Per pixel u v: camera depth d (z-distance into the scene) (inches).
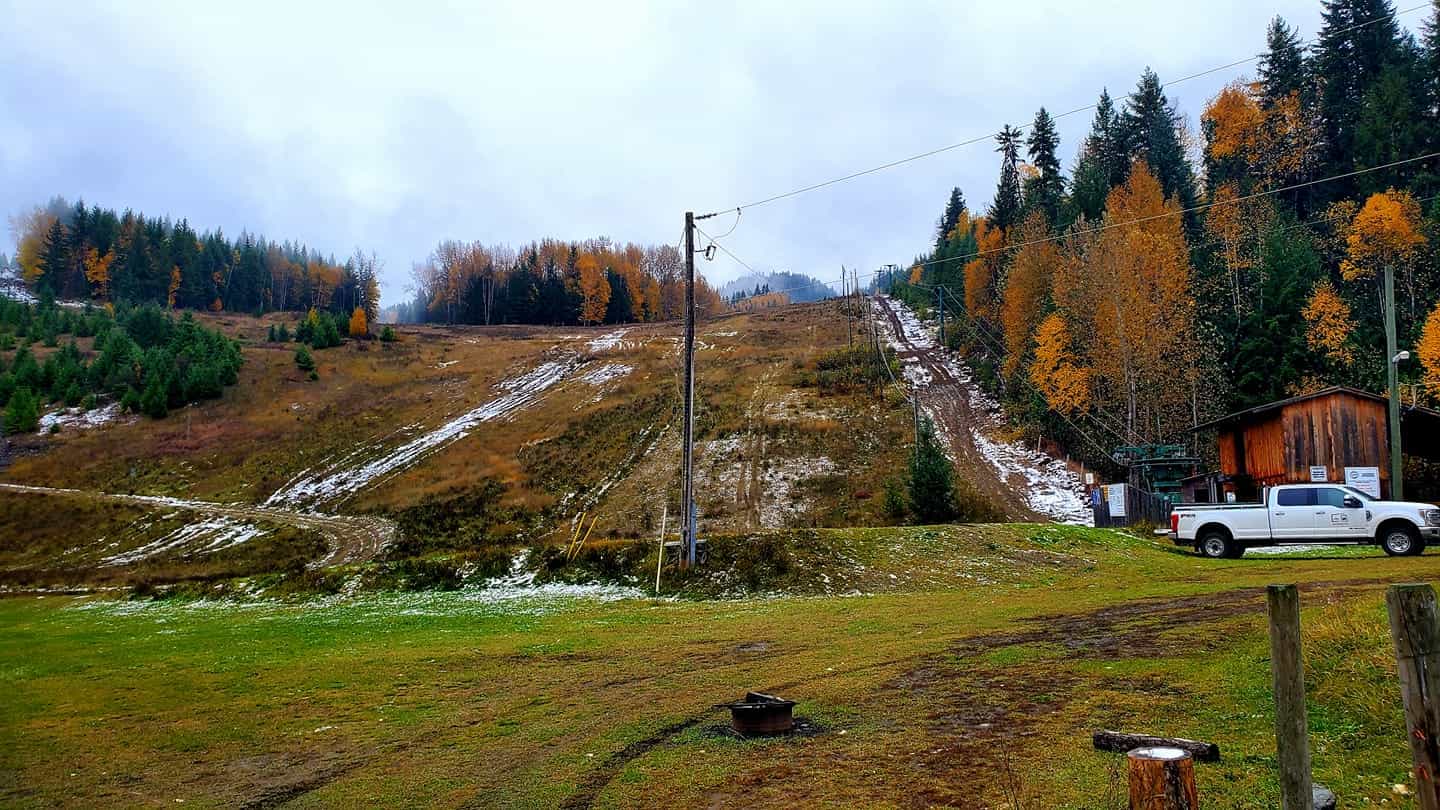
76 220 6889.8
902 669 448.5
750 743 339.9
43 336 4584.2
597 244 7347.4
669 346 4072.3
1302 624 403.9
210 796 328.5
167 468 2770.7
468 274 6624.0
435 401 3348.9
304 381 3678.6
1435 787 161.3
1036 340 2249.0
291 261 7819.9
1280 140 2844.5
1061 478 2021.4
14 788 348.5
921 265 4960.6
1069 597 676.7
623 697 442.0
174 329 4616.1
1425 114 2495.1
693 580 976.9
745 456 2260.1
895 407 2652.6
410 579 1127.6
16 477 2728.8
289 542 1971.0
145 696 524.1
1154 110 3444.9
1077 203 3095.5
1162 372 1879.9
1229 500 1384.1
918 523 1512.1
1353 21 2780.5
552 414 3002.0
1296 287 2028.8
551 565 1088.2
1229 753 275.4
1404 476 1577.3
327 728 420.5
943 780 279.0
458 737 387.5
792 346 3826.3
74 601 1396.4
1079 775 269.0
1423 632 165.9
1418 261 2003.0
